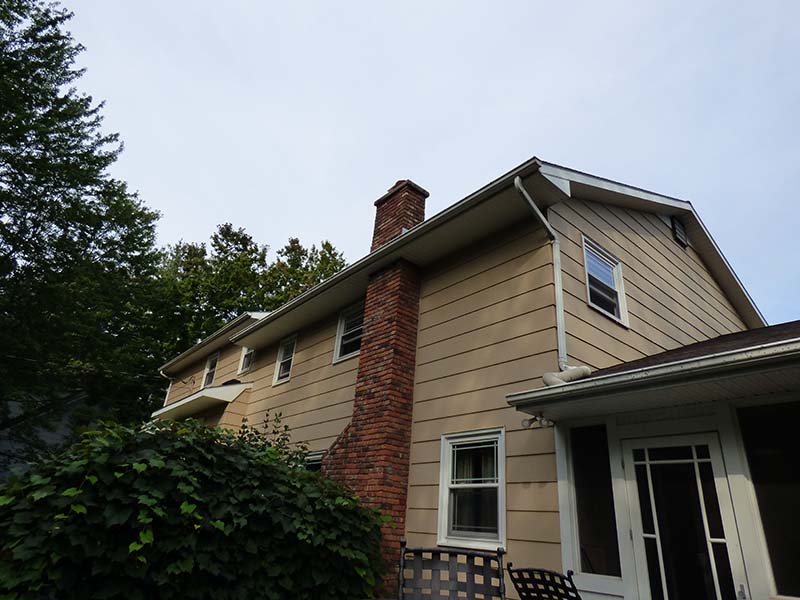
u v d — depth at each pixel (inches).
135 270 615.2
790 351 110.4
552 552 166.9
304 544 160.7
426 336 262.8
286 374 404.5
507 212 232.7
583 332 215.2
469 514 203.5
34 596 114.3
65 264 535.5
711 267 372.8
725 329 367.6
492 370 216.7
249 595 146.0
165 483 140.7
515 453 192.5
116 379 622.5
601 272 253.0
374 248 350.9
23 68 526.9
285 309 376.2
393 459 230.8
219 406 439.2
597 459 171.0
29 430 571.5
